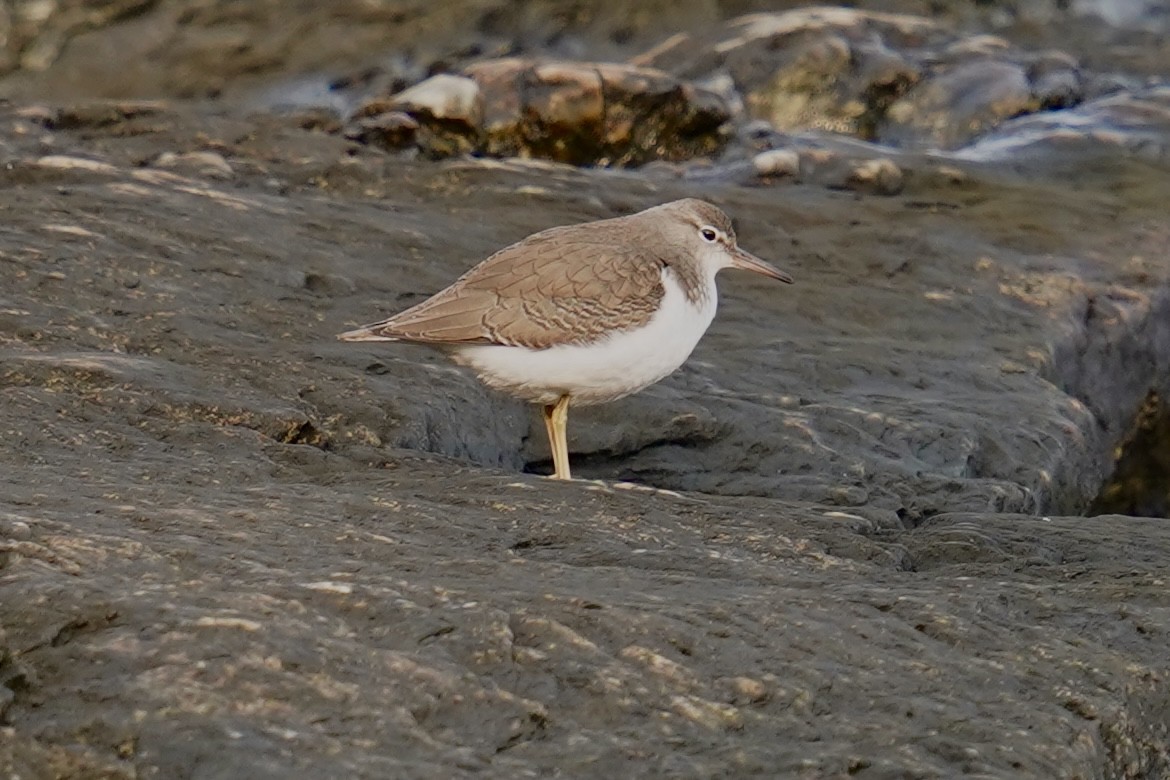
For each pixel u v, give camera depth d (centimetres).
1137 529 1219
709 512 1166
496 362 1310
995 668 927
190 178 1952
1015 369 1716
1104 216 2181
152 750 773
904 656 926
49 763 769
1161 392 1994
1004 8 3142
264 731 786
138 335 1432
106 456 1171
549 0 3058
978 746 846
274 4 3003
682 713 845
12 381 1289
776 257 1969
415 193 2038
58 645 830
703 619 923
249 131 2145
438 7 3031
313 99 2853
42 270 1527
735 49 2752
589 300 1301
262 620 859
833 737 844
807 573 1048
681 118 2472
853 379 1656
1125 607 1020
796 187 2250
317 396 1364
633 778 795
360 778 764
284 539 991
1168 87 2738
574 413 1514
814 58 2709
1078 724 884
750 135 2519
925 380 1670
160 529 980
